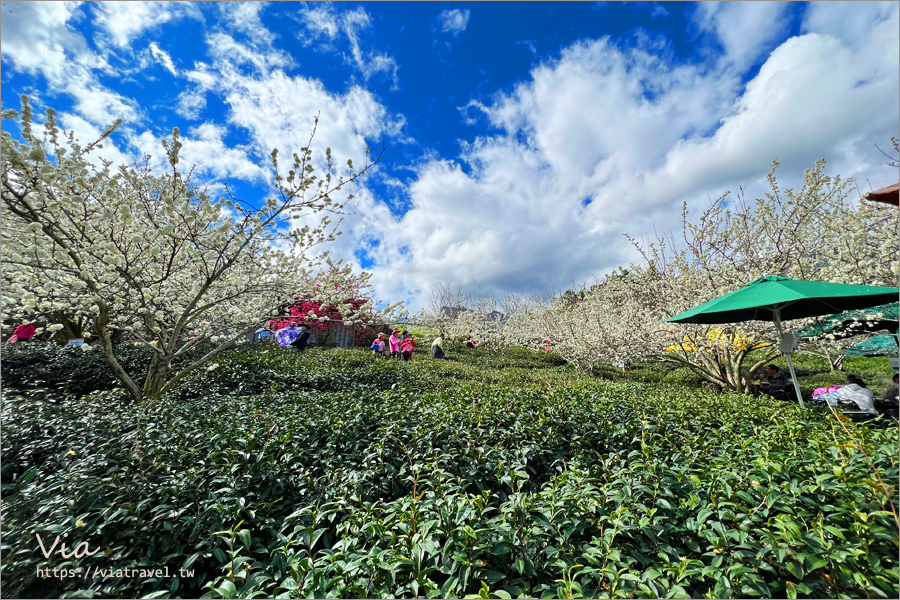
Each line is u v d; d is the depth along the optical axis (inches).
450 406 170.4
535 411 170.6
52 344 299.6
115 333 346.6
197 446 122.0
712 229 309.9
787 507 77.5
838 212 280.5
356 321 247.0
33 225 130.2
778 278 177.9
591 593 66.5
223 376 264.1
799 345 295.1
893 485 77.6
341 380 278.8
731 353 319.3
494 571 69.6
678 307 323.6
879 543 70.7
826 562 64.0
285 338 464.1
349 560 72.6
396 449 127.6
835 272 263.6
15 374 240.7
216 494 96.3
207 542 81.9
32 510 88.1
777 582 66.0
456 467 118.9
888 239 249.3
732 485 89.4
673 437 139.4
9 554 73.2
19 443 124.6
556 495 89.8
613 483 92.1
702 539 82.4
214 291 226.5
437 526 77.4
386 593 64.9
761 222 291.4
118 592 74.2
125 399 190.2
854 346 279.4
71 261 149.4
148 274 183.3
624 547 77.7
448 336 670.5
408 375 308.8
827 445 103.0
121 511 84.0
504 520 79.4
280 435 126.9
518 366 527.5
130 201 166.9
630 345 377.4
